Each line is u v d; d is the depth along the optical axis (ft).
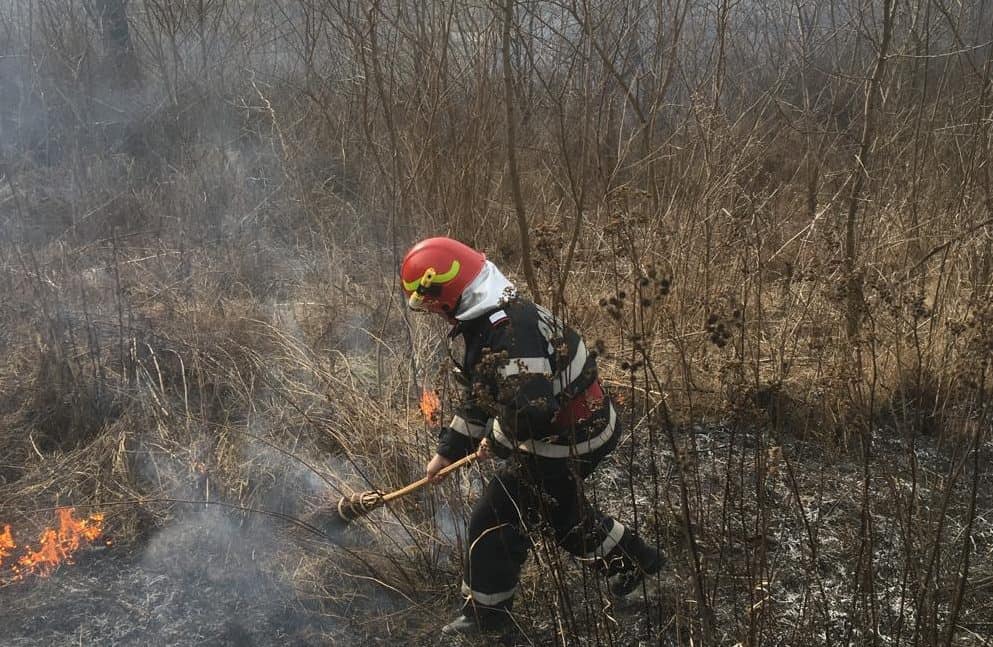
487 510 9.71
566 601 9.37
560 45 19.80
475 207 18.58
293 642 10.21
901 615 8.94
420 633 10.36
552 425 9.17
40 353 14.02
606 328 15.21
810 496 12.23
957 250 15.55
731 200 16.16
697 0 20.70
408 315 15.74
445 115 18.81
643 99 20.10
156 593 10.71
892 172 17.88
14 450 13.05
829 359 13.52
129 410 13.48
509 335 8.89
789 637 9.84
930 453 13.06
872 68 19.45
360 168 21.40
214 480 12.11
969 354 8.87
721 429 13.57
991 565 10.94
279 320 16.30
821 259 14.11
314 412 13.60
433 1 18.57
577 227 13.74
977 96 18.69
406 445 12.53
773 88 20.99
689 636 9.57
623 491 12.52
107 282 17.19
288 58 24.44
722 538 9.47
